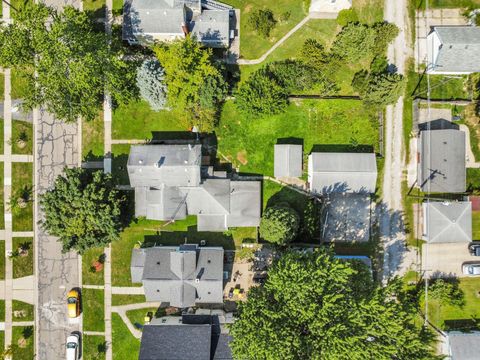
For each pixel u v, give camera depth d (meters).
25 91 37.84
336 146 40.16
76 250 38.28
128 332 41.41
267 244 40.59
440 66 37.88
